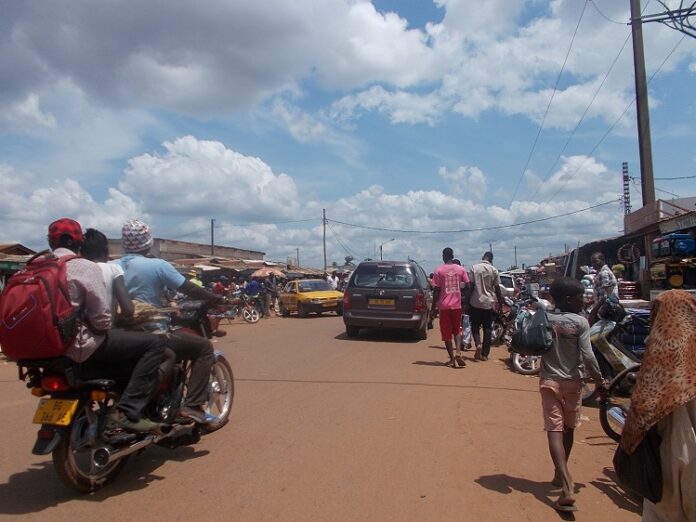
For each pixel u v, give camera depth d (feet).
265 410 23.00
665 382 10.21
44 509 14.02
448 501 14.56
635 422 10.38
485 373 32.09
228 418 21.49
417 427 20.80
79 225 15.53
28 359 13.98
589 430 21.89
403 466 16.87
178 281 17.70
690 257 39.24
